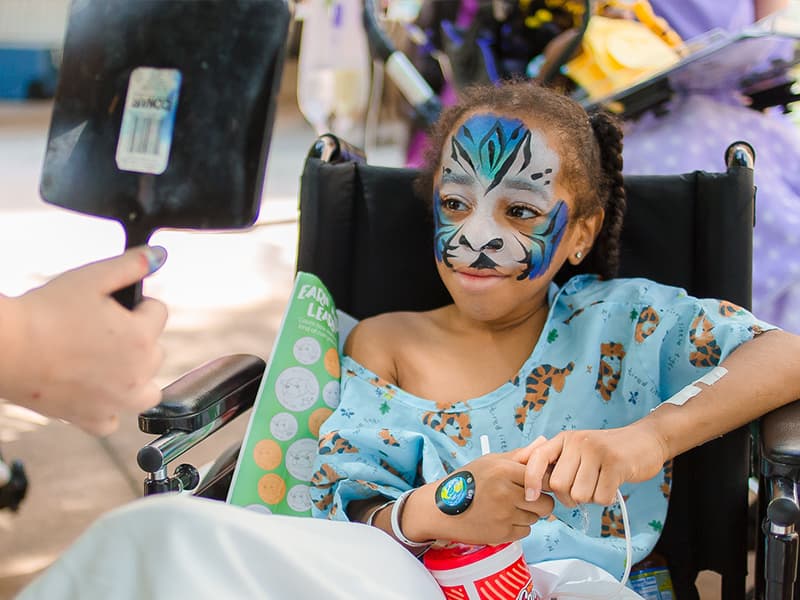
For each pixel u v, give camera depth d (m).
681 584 1.53
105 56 0.90
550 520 1.40
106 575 0.90
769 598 1.21
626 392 1.47
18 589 1.99
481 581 1.18
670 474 1.46
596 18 2.19
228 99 0.87
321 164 1.69
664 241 1.63
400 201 1.70
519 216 1.47
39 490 2.37
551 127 1.47
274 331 3.30
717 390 1.32
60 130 0.92
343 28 2.60
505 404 1.48
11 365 0.79
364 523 1.31
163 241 4.33
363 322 1.62
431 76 2.37
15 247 4.20
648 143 2.04
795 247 1.95
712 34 2.11
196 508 0.91
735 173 1.58
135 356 0.83
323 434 1.43
